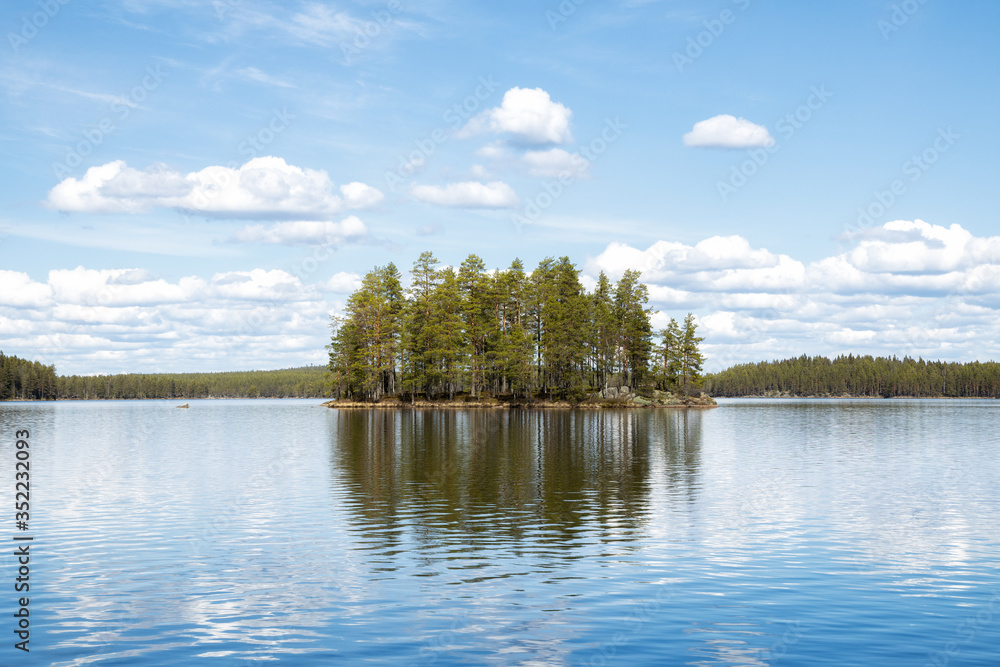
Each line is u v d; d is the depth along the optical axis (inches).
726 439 2278.5
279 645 498.0
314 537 832.3
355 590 624.4
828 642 504.4
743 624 541.0
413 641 506.0
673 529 876.0
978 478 1348.4
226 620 548.1
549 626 536.4
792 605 585.0
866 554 751.7
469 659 473.7
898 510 1005.2
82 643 500.7
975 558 735.1
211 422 3518.7
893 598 603.2
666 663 468.1
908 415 4355.3
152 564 710.5
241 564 710.5
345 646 496.4
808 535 842.8
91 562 717.9
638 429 2684.5
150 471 1438.2
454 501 1075.3
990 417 4060.0
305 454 1765.5
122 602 591.2
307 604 585.9
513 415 3676.2
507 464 1550.2
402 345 4429.1
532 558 735.7
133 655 479.8
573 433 2456.9
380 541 811.4
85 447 2018.9
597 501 1079.0
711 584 644.1
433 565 707.4
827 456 1759.4
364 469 1464.1
